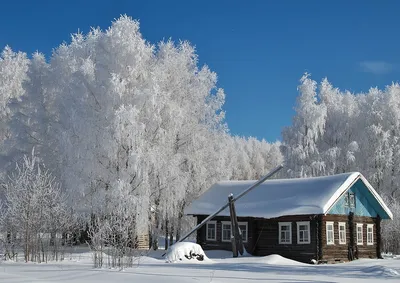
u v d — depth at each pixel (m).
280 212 31.03
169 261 25.44
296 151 50.91
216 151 37.06
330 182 32.53
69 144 30.64
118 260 20.03
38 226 22.73
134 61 31.89
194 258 26.28
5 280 13.98
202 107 36.69
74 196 30.09
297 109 52.84
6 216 22.98
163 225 35.41
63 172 31.64
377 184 49.97
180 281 14.88
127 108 29.64
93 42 38.25
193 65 37.28
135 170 29.33
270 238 32.62
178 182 32.50
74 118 31.05
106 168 31.14
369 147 51.19
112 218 24.58
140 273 17.22
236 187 35.81
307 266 25.06
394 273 19.98
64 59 38.53
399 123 51.34
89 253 27.34
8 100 44.16
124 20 32.81
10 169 35.44
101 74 32.22
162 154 31.30
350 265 27.34
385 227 40.50
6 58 51.81
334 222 32.22
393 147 50.19
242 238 33.47
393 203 43.44
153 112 30.91
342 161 52.38
